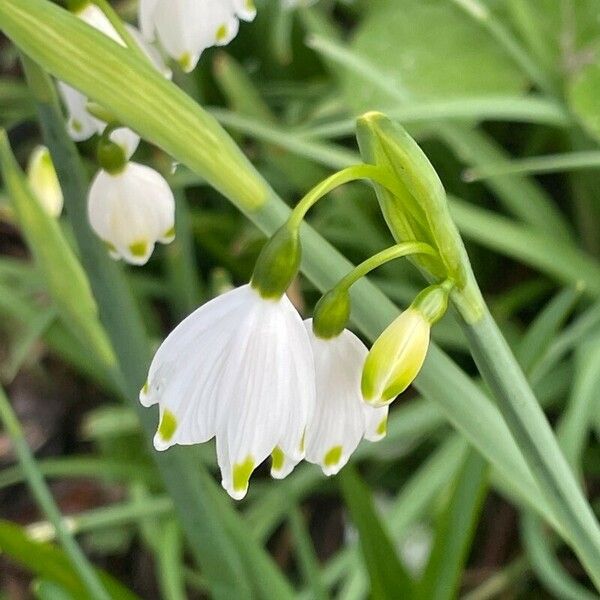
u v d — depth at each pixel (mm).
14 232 442
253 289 142
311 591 265
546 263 294
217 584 205
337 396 146
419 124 322
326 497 343
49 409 395
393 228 146
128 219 172
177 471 193
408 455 327
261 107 355
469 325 148
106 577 221
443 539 203
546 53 322
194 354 143
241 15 165
